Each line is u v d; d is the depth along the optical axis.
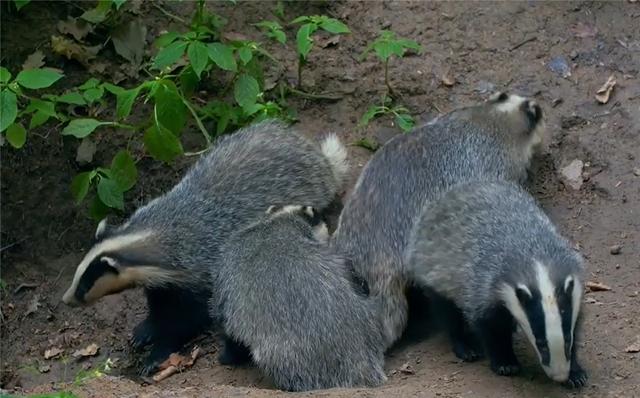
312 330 11.34
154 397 10.52
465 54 15.43
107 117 15.09
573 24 15.46
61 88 15.16
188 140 14.98
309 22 14.89
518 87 14.88
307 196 13.63
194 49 13.69
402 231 12.36
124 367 13.23
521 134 13.52
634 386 10.37
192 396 10.46
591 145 13.94
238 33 15.82
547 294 9.73
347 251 12.44
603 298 11.84
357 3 16.27
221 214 13.11
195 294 12.91
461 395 10.36
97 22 15.40
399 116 14.70
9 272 14.68
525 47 15.34
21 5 14.73
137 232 12.88
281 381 11.39
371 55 15.62
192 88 14.59
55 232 14.85
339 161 14.20
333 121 15.16
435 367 11.38
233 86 15.21
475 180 12.52
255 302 11.62
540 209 11.77
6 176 14.90
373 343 11.54
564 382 10.23
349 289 11.69
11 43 15.31
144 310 13.88
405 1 16.16
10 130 13.55
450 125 13.42
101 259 12.59
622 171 13.57
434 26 15.81
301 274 11.60
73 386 11.12
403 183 12.72
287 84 15.45
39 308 14.27
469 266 10.98
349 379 11.24
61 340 13.83
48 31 15.45
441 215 11.66
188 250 12.84
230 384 11.99
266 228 12.24
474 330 11.14
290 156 13.70
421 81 15.22
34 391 11.12
